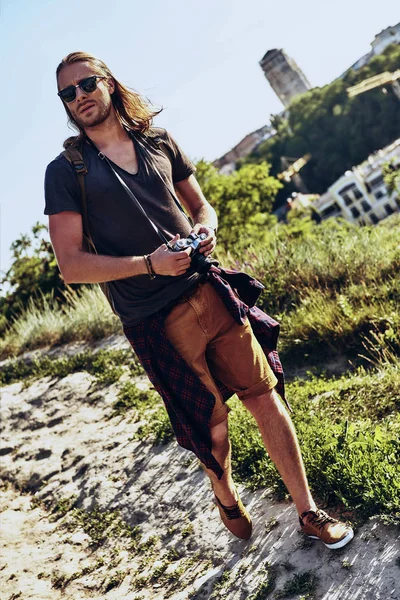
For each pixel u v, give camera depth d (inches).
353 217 3189.0
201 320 121.6
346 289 262.2
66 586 161.2
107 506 186.5
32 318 376.8
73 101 120.0
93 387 264.7
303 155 4092.0
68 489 204.7
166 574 147.8
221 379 127.4
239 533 139.3
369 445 141.8
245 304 127.5
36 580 167.6
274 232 384.5
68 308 403.5
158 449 201.6
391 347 215.6
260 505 150.1
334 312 242.2
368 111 3777.1
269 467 156.9
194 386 120.6
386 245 283.7
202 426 121.2
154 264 115.2
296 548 130.6
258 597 123.6
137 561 158.9
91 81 119.5
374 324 223.8
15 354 354.9
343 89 4025.6
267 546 136.2
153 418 219.6
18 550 184.1
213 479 133.2
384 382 188.7
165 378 122.4
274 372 130.5
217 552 144.3
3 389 294.8
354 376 206.5
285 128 4328.3
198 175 1099.9
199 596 133.6
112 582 154.6
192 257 119.1
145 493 183.2
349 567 118.6
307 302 258.4
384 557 117.1
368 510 128.0
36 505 205.2
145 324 122.3
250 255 326.6
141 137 127.9
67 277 118.9
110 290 126.0
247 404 127.4
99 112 120.5
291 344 242.7
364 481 132.4
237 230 1021.8
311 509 126.0
